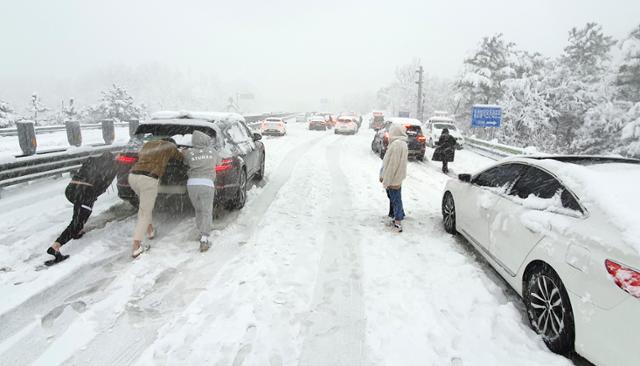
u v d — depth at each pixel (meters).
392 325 3.56
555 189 3.73
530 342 3.32
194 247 5.13
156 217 6.27
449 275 4.55
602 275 2.74
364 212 7.16
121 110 41.97
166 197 5.61
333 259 4.95
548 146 33.78
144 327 3.43
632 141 28.11
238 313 3.66
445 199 6.31
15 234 5.29
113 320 3.51
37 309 3.62
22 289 3.86
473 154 17.73
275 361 3.05
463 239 5.85
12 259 4.48
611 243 2.79
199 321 3.53
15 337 3.23
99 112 42.56
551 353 3.17
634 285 2.52
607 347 2.65
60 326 3.40
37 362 2.96
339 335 3.40
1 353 3.04
